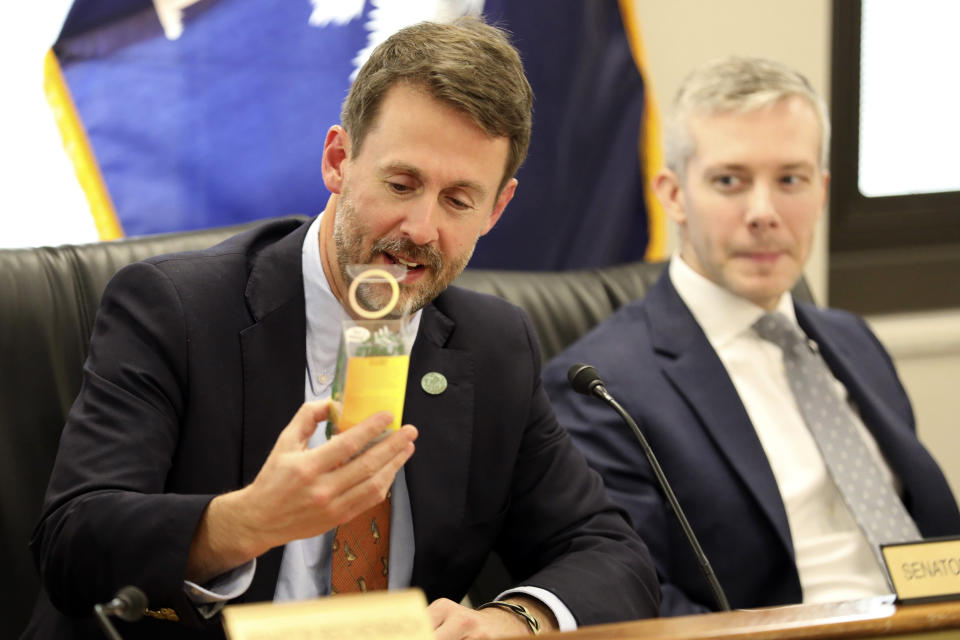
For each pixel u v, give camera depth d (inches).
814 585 147.3
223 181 182.9
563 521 126.3
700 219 160.4
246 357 112.0
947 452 253.1
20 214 170.2
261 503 87.1
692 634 76.9
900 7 256.7
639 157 216.7
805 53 233.3
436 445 118.0
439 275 110.0
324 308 116.7
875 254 262.4
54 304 137.6
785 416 157.9
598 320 183.0
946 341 250.4
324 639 68.3
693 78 164.2
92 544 94.0
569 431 154.8
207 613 95.0
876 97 258.7
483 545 122.6
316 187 189.6
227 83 182.1
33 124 170.1
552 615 109.7
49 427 134.4
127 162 176.1
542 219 208.5
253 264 119.0
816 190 160.4
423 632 70.6
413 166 104.7
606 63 211.5
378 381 85.8
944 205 265.4
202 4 179.5
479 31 109.1
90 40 172.6
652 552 144.4
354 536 113.3
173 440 107.7
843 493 150.9
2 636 129.4
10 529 130.6
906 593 86.4
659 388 153.2
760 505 144.8
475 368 124.3
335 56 189.3
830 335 173.9
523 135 110.7
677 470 147.4
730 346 160.9
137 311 110.4
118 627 104.9
